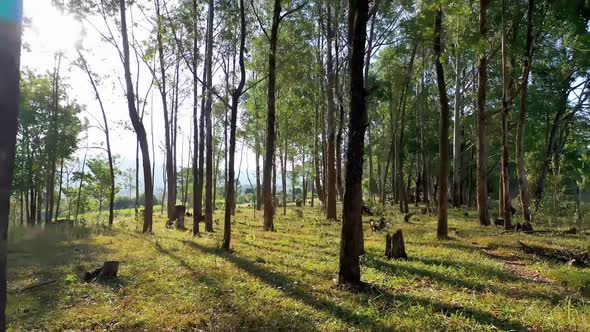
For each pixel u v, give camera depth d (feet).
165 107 84.17
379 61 100.07
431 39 46.39
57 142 79.36
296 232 54.13
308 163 121.39
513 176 114.01
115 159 102.63
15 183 72.38
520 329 17.33
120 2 51.03
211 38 50.01
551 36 63.62
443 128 44.98
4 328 8.93
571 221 66.54
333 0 61.62
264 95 83.71
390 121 118.52
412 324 17.70
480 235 48.21
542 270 28.89
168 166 85.71
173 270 28.81
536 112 84.74
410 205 121.70
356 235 24.07
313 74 76.79
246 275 27.20
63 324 18.53
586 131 97.25
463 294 22.45
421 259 32.14
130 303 21.39
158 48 53.47
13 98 8.87
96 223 68.69
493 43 60.44
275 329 17.58
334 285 24.29
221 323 18.35
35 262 31.22
